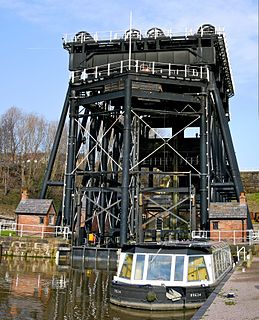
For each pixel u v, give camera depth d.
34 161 86.00
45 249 38.03
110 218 44.53
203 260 19.14
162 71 39.25
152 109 40.75
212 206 38.03
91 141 43.34
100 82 39.81
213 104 42.28
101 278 27.31
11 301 19.27
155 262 18.84
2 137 88.12
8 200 74.75
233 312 12.06
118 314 17.19
